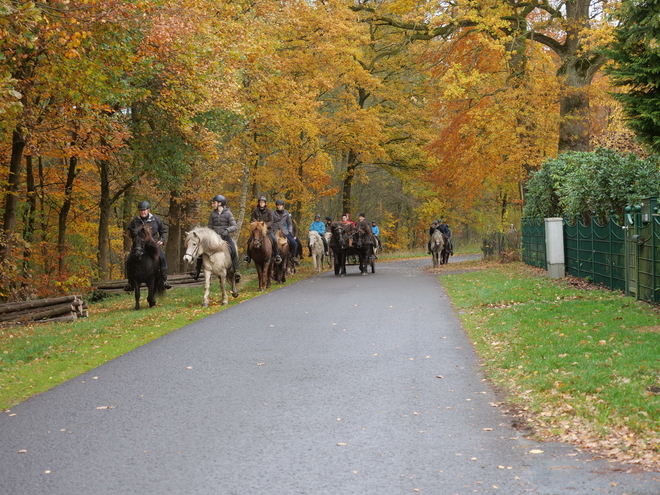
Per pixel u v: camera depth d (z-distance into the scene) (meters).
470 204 46.16
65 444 5.74
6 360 10.12
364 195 55.22
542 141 27.05
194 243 15.87
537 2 27.86
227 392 7.45
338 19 29.69
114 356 9.98
